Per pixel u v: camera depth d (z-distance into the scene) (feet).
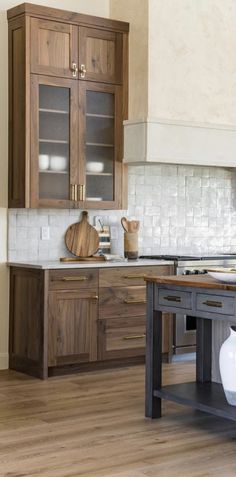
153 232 22.59
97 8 21.44
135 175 22.20
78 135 19.98
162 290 14.51
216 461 12.26
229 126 21.58
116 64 20.70
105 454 12.55
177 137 20.56
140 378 18.60
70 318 18.81
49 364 18.49
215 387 14.94
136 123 20.31
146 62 20.31
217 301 13.29
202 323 15.37
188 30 20.98
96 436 13.57
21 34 19.07
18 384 17.89
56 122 19.60
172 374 18.94
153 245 22.59
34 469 11.77
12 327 19.69
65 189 19.85
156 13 20.42
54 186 19.62
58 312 18.62
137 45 20.62
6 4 19.66
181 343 20.74
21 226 20.07
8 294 19.81
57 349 18.62
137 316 19.98
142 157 20.07
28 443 13.12
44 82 19.25
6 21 19.62
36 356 18.65
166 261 20.43
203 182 23.65
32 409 15.47
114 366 19.88
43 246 20.48
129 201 22.08
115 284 19.53
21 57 19.07
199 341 15.44
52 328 18.53
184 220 23.25
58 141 19.66
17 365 19.49
